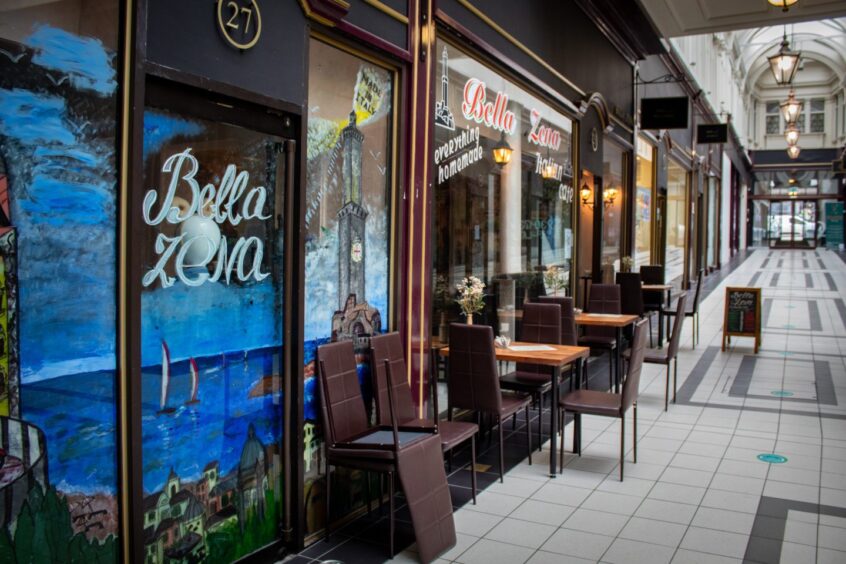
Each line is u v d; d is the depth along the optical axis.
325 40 3.83
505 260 6.62
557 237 8.08
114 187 2.60
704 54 19.88
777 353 9.77
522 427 6.20
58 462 2.44
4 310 2.27
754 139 38.06
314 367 3.82
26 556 2.35
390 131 4.47
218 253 3.17
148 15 2.68
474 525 4.01
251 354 3.40
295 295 3.58
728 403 6.98
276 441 3.57
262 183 3.41
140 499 2.71
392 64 4.39
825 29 28.73
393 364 4.34
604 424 6.24
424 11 4.66
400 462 3.47
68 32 2.43
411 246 4.59
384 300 4.45
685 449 5.46
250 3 3.19
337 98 3.97
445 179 5.33
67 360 2.46
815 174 40.06
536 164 7.34
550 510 4.23
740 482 4.70
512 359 4.96
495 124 6.25
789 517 4.10
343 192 4.04
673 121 11.10
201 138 3.05
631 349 4.74
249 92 3.20
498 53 5.94
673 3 9.10
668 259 15.75
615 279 10.53
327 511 3.79
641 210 12.73
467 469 5.01
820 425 6.13
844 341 10.66
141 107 2.65
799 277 21.22
